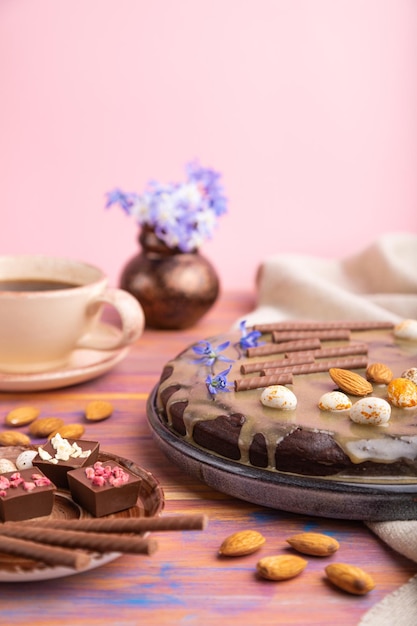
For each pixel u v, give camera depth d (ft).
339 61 4.59
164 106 4.68
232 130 4.70
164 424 2.00
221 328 2.86
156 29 4.56
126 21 4.56
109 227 4.91
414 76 4.61
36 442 2.09
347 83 4.63
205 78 4.63
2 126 4.74
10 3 4.53
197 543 1.74
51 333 2.30
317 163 4.76
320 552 1.69
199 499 1.88
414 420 1.84
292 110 4.67
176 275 2.74
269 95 4.65
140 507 1.77
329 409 1.89
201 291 2.76
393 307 2.79
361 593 1.60
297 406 1.91
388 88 4.64
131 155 4.77
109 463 1.84
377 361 2.16
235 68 4.61
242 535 1.72
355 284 3.06
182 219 2.73
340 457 1.76
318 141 4.72
